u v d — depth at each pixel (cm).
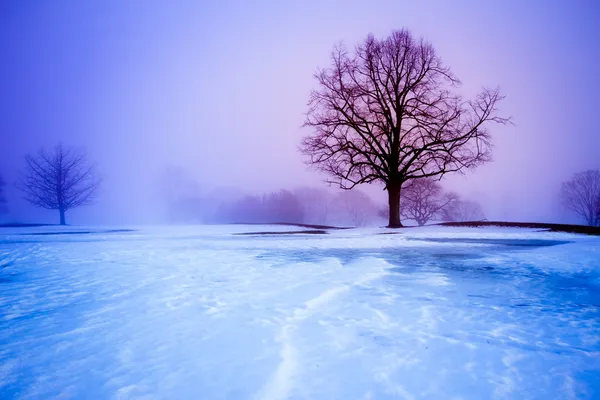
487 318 467
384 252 1192
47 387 278
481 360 337
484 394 274
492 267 870
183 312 486
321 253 1167
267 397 266
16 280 712
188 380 291
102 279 720
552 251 1147
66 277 742
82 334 400
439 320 458
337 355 345
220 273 787
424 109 2814
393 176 2742
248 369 313
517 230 2180
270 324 437
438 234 1975
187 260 998
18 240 1834
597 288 643
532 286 661
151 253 1177
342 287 640
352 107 2834
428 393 275
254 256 1090
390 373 309
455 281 703
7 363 323
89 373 303
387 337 395
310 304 529
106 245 1492
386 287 650
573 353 354
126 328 420
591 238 1689
